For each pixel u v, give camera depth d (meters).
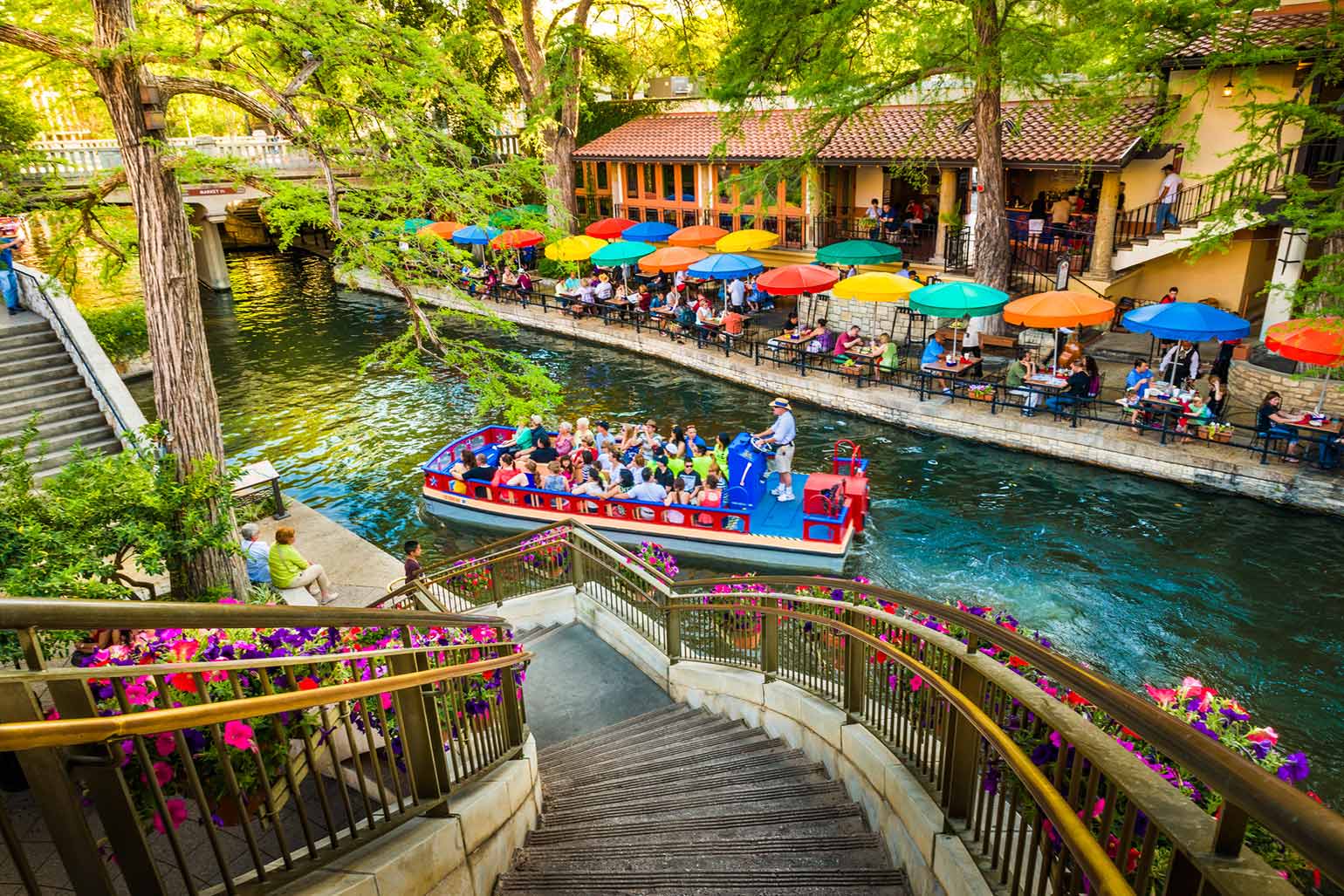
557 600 10.73
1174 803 1.64
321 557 13.36
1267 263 22.39
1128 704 1.82
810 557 13.55
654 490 14.57
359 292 35.12
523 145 30.70
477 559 11.07
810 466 17.20
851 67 20.97
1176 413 16.08
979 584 12.83
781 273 20.86
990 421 17.50
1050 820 2.12
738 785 5.75
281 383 24.25
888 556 13.72
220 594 8.51
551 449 15.70
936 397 18.97
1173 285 23.05
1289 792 1.17
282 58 9.08
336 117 9.22
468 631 5.19
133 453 8.48
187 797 3.22
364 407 22.22
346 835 3.50
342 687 3.00
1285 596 12.12
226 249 46.38
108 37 7.81
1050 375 17.80
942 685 3.51
